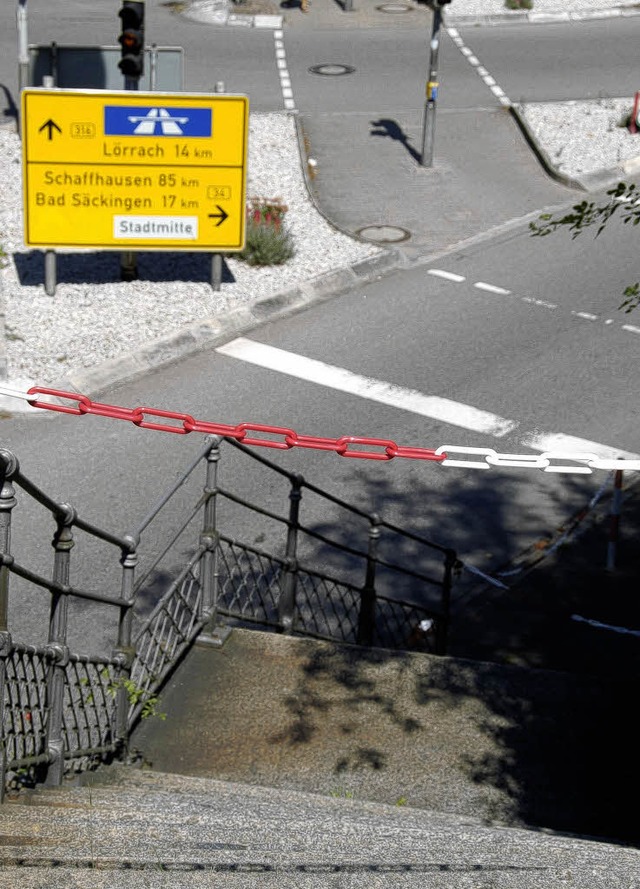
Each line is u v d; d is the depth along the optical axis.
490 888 3.96
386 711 8.03
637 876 4.18
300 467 13.14
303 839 4.60
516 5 31.48
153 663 7.79
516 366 15.53
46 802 5.39
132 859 4.10
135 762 7.26
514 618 11.05
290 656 8.57
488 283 18.09
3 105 23.23
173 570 11.06
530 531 12.34
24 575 5.28
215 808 5.41
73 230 16.20
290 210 20.11
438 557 11.84
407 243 19.33
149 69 18.73
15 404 13.89
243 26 29.98
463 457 13.45
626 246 19.45
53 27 28.25
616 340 16.31
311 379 15.08
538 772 7.48
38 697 5.80
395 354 15.82
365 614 10.35
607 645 10.72
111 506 12.07
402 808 6.37
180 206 16.47
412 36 29.66
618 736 7.89
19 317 15.80
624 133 24.06
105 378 14.69
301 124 23.83
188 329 15.92
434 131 22.89
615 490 11.61
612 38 30.02
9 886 3.85
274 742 7.60
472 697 8.26
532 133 23.64
